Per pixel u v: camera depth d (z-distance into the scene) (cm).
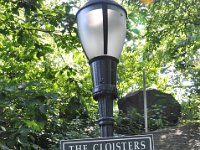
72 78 720
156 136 987
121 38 322
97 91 312
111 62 318
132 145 281
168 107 1245
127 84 1734
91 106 1028
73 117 986
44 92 498
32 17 735
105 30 314
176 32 1195
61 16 725
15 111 563
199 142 923
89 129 977
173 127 1054
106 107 310
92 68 320
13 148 606
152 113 1189
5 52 768
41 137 839
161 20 1170
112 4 321
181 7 1159
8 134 583
